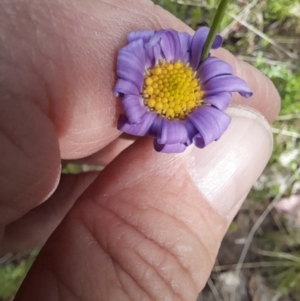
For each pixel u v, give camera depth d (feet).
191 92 0.17
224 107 0.17
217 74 0.17
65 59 0.17
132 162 0.18
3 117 0.15
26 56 0.16
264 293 0.33
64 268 0.17
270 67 0.34
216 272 0.34
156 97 0.17
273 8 0.34
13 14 0.17
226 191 0.19
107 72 0.18
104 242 0.17
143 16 0.19
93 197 0.18
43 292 0.17
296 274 0.33
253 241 0.34
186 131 0.16
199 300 0.33
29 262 0.34
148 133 0.17
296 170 0.34
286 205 0.34
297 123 0.34
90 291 0.16
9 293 0.33
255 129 0.19
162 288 0.17
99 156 0.25
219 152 0.18
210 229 0.18
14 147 0.15
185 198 0.18
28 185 0.16
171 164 0.18
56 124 0.18
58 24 0.17
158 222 0.17
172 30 0.17
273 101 0.25
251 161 0.19
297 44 0.35
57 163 0.17
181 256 0.17
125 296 0.16
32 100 0.16
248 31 0.34
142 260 0.17
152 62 0.18
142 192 0.17
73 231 0.17
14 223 0.25
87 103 0.17
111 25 0.18
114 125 0.19
